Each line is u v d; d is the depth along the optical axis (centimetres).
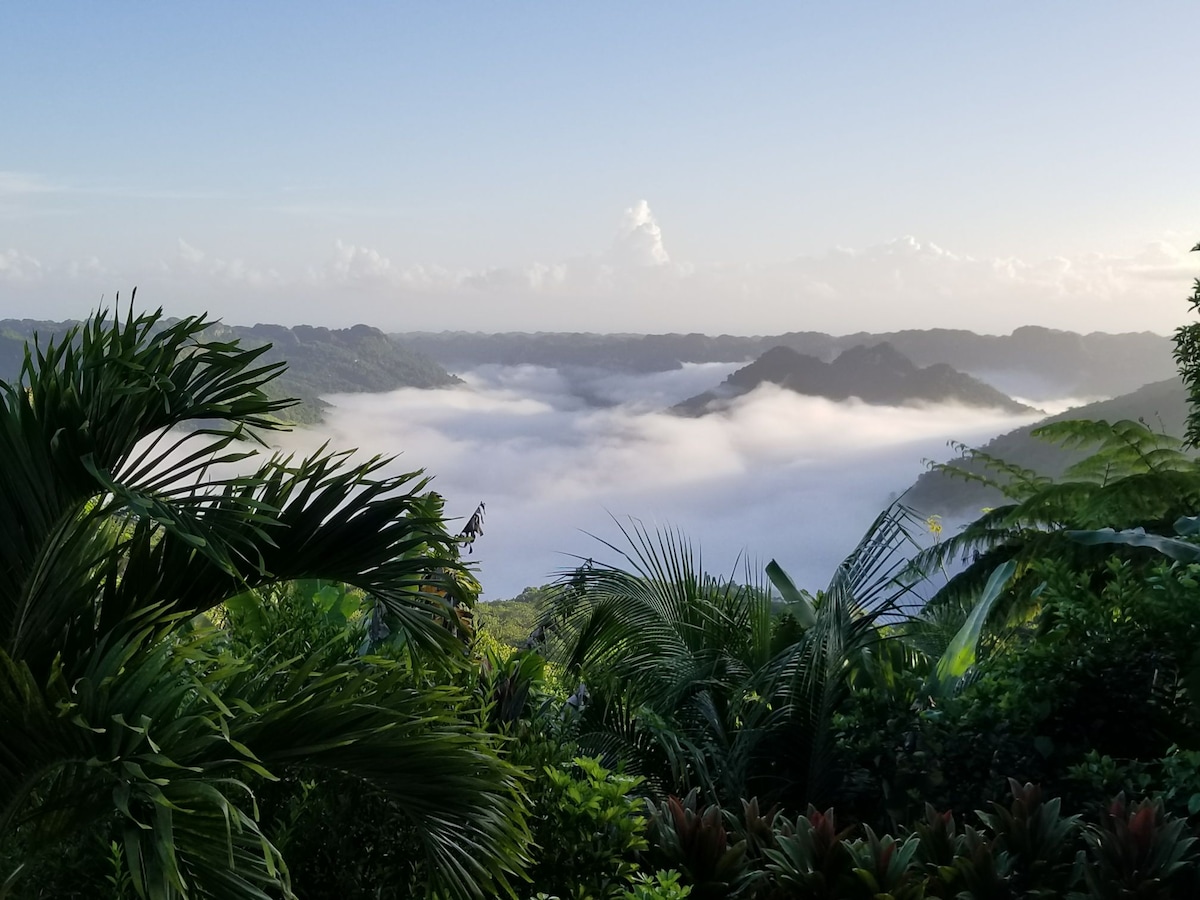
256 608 387
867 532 596
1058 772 474
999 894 328
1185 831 385
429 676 356
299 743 254
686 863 356
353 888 298
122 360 246
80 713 213
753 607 739
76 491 251
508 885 287
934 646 777
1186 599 510
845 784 529
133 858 192
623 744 612
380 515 296
